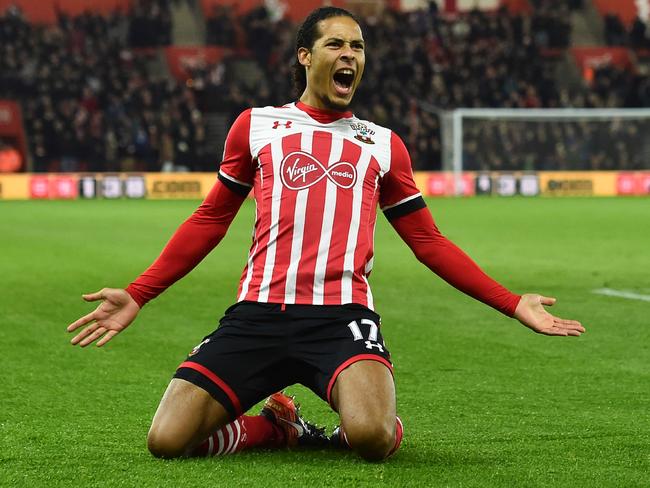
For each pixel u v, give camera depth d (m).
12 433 6.50
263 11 50.03
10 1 49.12
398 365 9.02
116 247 20.73
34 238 22.64
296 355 5.73
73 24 48.12
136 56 47.78
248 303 5.83
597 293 13.98
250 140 6.03
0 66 45.56
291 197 5.86
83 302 13.10
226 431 5.80
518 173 44.78
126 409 7.27
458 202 38.62
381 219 29.48
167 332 10.83
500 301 5.89
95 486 5.25
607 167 47.31
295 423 6.04
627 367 8.95
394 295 13.70
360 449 5.53
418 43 50.06
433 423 6.84
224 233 6.09
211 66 49.06
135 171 43.78
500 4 54.09
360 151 5.97
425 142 46.12
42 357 9.39
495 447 6.14
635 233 24.30
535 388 8.05
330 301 5.77
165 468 5.52
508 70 49.66
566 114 44.34
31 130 43.88
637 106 48.53
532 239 22.69
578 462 5.80
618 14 54.94
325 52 5.88
